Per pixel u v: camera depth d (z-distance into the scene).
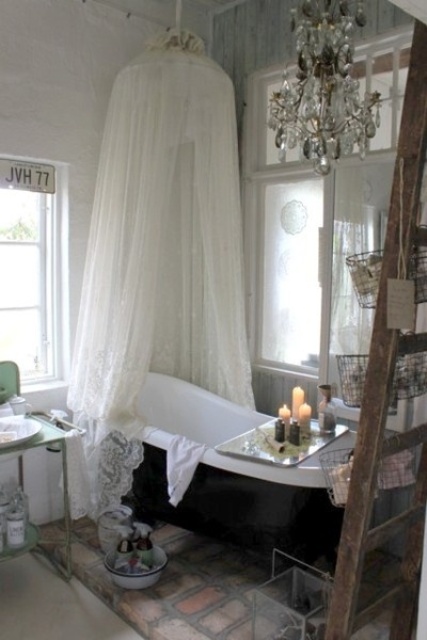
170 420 3.62
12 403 2.93
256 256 3.65
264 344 3.69
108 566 2.65
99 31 3.30
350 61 2.03
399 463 2.12
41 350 3.41
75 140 3.26
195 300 3.57
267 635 2.21
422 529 2.03
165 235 3.56
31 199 3.29
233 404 3.33
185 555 2.91
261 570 2.78
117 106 2.98
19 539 2.67
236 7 3.61
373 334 1.68
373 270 2.09
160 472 2.85
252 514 2.55
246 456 2.52
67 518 2.74
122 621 2.48
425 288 1.85
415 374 2.01
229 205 3.20
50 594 2.66
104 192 2.99
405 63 2.86
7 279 3.25
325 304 3.16
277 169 3.44
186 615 2.42
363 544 1.71
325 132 2.13
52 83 3.13
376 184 2.94
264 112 3.58
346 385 2.25
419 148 1.59
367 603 2.51
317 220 3.32
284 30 3.34
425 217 2.15
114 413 2.94
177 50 2.96
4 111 2.97
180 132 3.01
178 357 3.73
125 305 2.88
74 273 3.34
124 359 2.90
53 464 3.30
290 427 2.67
